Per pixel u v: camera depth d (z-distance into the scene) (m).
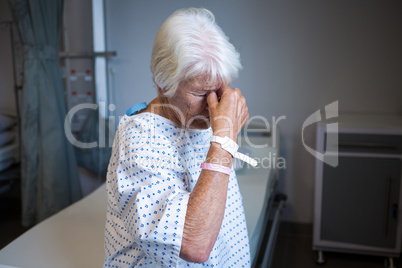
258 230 1.58
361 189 2.34
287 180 2.77
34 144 2.63
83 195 2.96
